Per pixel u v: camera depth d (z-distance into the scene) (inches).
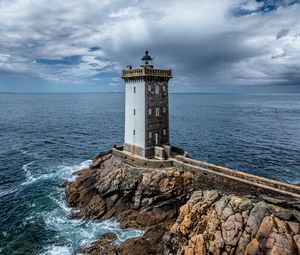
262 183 1267.2
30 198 1743.4
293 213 925.2
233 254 925.8
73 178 2044.8
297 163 2448.3
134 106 1811.0
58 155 2696.9
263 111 7426.2
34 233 1385.3
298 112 7130.9
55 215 1549.0
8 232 1391.5
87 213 1533.0
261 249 872.9
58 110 7500.0
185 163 1537.9
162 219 1422.2
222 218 1005.8
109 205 1565.0
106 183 1601.9
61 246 1289.4
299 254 831.7
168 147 1738.4
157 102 1798.7
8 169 2268.7
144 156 1753.2
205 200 1168.2
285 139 3440.0
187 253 1016.2
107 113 6638.8
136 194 1520.7
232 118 5644.7
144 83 1715.1
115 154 1910.7
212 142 3235.7
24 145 3085.6
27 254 1238.9
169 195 1473.9
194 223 1127.6
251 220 948.6
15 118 5497.1
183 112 6968.5
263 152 2800.2
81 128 4293.8
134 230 1386.6
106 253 1180.5
